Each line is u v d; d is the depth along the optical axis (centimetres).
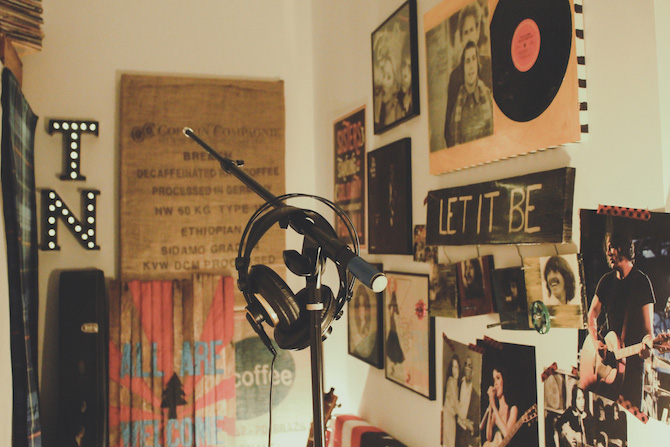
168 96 298
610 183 119
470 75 165
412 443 206
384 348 229
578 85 124
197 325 284
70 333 263
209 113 303
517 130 144
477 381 164
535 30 137
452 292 171
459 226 169
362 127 252
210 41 313
